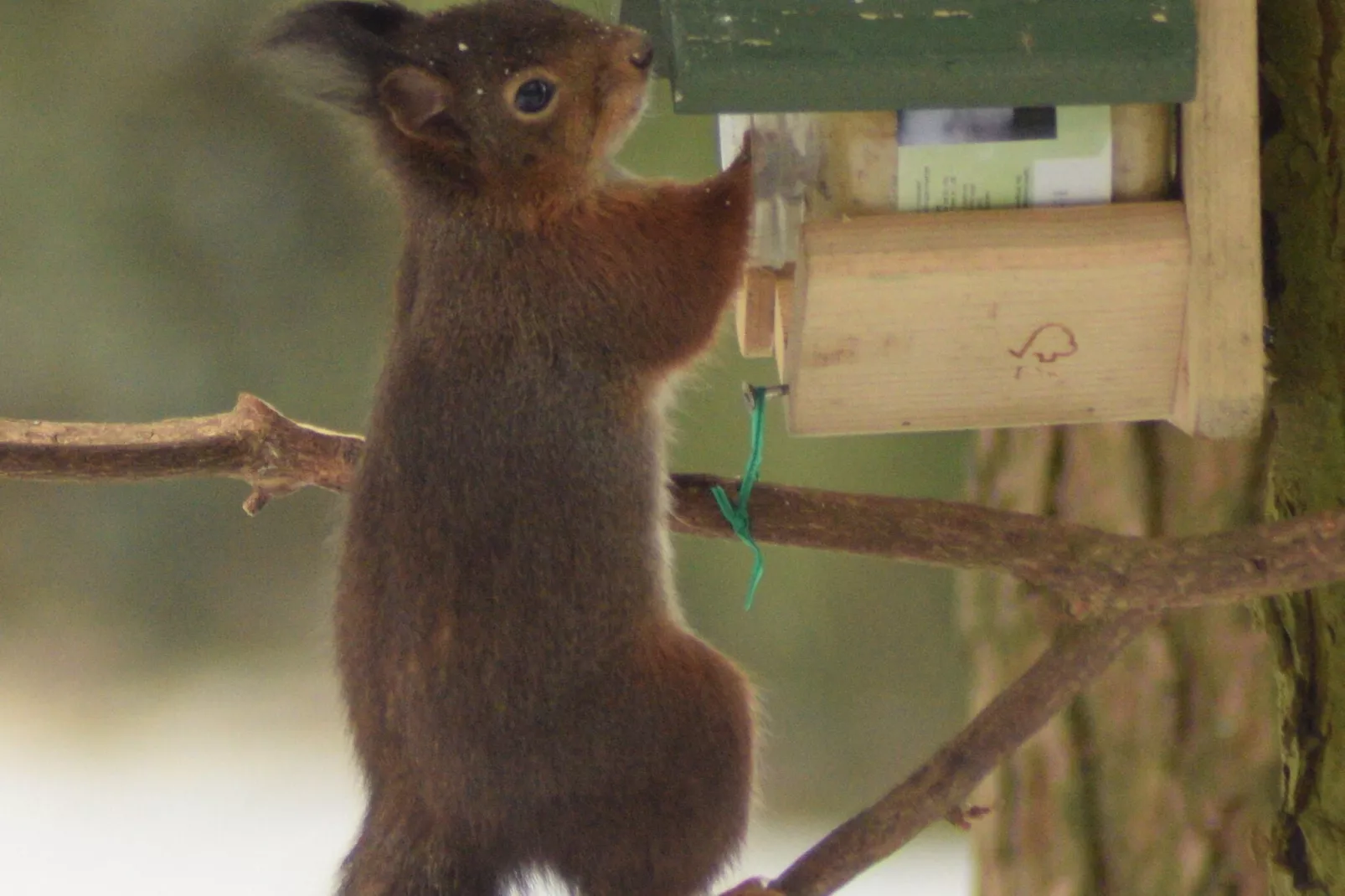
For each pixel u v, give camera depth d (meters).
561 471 3.17
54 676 5.05
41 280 5.36
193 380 5.38
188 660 5.15
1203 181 3.11
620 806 3.17
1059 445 3.30
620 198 3.19
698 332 3.19
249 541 5.33
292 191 5.42
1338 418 3.15
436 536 3.16
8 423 3.19
